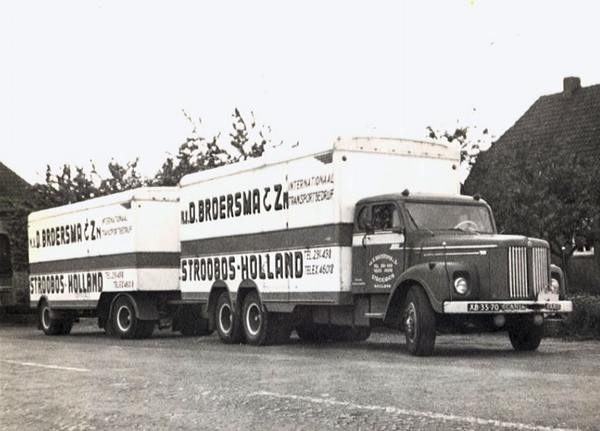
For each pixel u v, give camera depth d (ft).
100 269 78.38
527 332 48.96
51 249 87.40
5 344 69.21
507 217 68.59
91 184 119.75
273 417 27.73
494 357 45.96
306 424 26.27
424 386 34.04
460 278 45.85
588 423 25.38
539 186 69.00
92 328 100.83
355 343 60.70
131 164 120.06
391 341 62.59
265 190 59.36
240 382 37.04
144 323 73.61
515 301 46.03
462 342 57.72
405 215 49.90
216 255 64.80
